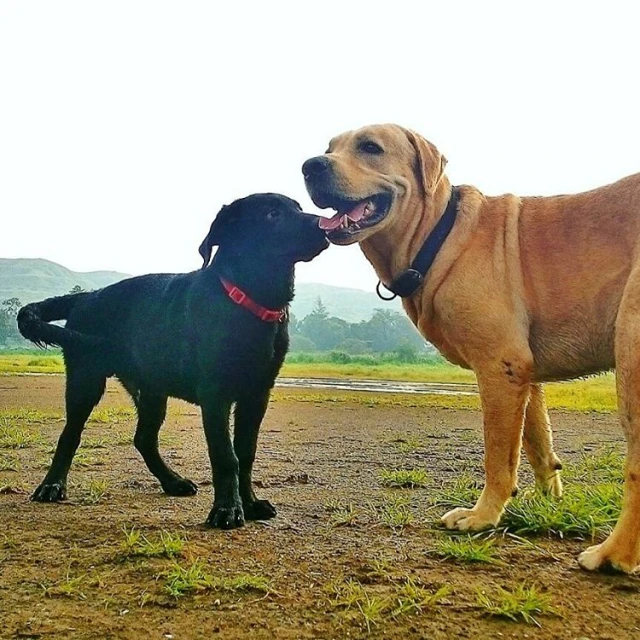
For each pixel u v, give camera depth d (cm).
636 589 83
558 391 481
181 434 233
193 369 117
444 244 116
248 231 117
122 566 87
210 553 93
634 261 101
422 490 144
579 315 107
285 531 106
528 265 110
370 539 102
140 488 143
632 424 90
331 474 163
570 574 87
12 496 133
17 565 88
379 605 74
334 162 117
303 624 71
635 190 106
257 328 114
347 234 118
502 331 108
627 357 91
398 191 120
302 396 425
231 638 68
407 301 122
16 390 422
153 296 131
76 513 117
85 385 133
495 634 70
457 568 88
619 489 127
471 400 408
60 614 73
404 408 351
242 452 119
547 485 126
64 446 134
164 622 71
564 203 113
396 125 124
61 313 144
